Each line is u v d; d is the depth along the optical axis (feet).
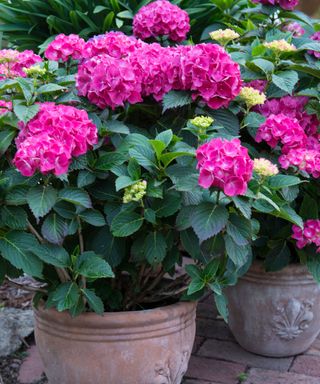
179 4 13.47
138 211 7.41
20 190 6.91
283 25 10.39
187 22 10.18
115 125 7.47
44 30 13.92
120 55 7.95
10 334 9.36
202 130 7.18
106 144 7.68
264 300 8.89
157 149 6.98
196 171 7.08
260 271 8.81
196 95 7.61
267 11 10.02
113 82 7.42
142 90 7.80
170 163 7.60
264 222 8.75
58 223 7.04
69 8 13.39
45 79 7.65
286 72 8.44
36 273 6.96
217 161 6.47
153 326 7.47
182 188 6.80
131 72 7.46
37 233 7.31
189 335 7.87
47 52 8.11
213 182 6.56
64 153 6.64
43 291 7.74
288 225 8.50
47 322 7.60
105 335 7.39
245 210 6.70
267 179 7.39
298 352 9.36
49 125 6.91
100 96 7.47
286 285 8.82
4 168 7.58
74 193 6.93
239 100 8.00
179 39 10.15
